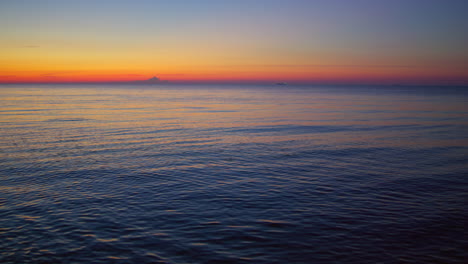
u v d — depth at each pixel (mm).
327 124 39812
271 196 12664
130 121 43094
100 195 12758
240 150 22859
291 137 29203
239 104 85562
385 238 8867
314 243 8578
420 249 8234
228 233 9203
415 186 13984
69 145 24672
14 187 13773
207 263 7559
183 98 123812
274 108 69938
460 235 9062
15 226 9695
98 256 7910
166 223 9961
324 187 13883
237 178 15398
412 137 28922
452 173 16219
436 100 102125
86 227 9641
